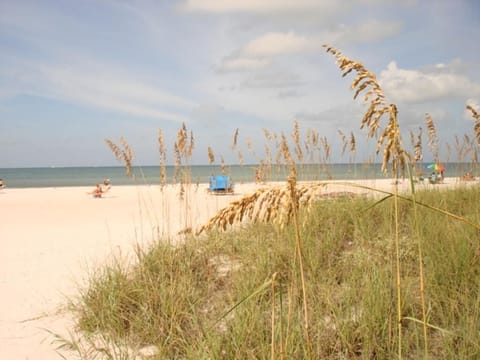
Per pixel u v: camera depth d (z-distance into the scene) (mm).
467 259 4812
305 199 1951
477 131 3916
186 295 5047
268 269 5348
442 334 3619
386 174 2307
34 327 5199
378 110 2193
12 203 22203
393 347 3645
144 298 5160
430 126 5020
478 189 8438
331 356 3637
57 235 11820
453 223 6332
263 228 7148
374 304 4125
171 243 7035
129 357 4148
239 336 3896
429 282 4496
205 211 15141
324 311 4426
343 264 5609
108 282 5602
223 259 6762
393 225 6922
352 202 8672
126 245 9945
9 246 10258
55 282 7059
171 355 4086
